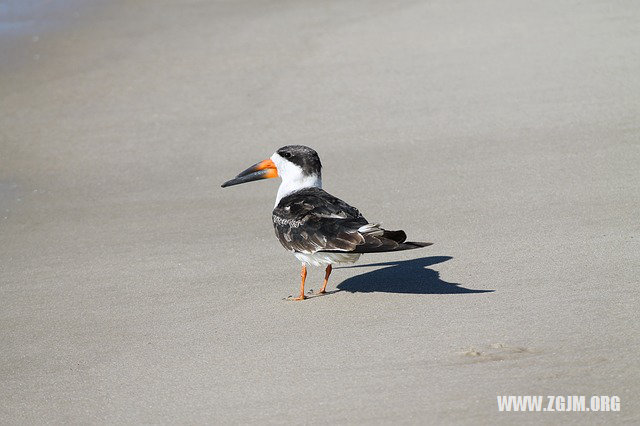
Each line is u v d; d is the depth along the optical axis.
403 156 15.28
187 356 9.02
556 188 13.25
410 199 13.45
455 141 15.73
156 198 14.58
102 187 15.21
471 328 8.92
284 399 7.83
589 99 17.00
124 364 8.96
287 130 17.00
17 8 27.02
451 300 9.79
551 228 11.73
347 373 8.21
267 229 13.02
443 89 18.27
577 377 7.64
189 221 13.52
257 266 11.61
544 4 23.41
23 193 15.11
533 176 13.84
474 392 7.55
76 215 14.09
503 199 13.06
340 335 9.17
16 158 16.64
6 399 8.38
